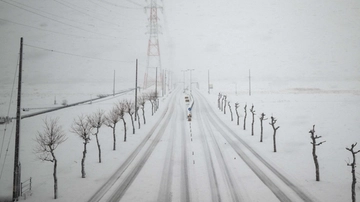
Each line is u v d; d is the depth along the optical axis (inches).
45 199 713.0
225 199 685.3
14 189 713.6
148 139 1430.9
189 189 758.5
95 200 695.7
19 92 737.0
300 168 922.1
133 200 690.2
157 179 844.6
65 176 890.7
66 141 1370.6
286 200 673.0
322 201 664.4
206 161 1026.1
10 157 1136.8
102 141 1386.6
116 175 890.1
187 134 1549.0
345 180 805.9
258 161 1010.1
